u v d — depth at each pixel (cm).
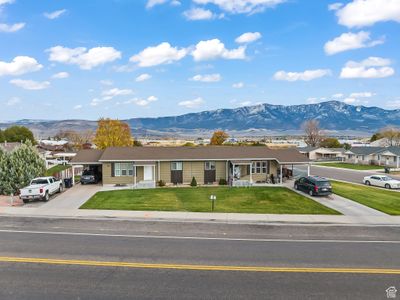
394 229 1877
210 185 3606
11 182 3052
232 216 2134
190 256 1359
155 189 3266
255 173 3819
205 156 3712
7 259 1314
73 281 1095
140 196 2858
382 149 7275
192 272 1177
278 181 3794
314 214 2220
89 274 1155
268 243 1566
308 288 1047
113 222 1991
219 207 2419
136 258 1329
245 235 1716
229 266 1241
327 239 1653
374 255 1392
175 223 1970
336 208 2419
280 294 1002
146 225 1919
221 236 1692
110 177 3575
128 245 1516
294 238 1666
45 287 1048
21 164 3114
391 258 1354
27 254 1379
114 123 7550
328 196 2900
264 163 3828
